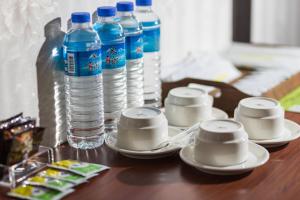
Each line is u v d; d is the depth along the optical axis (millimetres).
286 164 1229
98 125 1374
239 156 1171
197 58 2053
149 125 1233
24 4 1242
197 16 2170
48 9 1311
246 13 2561
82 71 1282
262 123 1307
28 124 1154
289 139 1312
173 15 1984
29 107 1296
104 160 1264
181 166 1227
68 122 1400
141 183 1146
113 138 1336
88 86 1331
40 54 1307
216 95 1652
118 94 1412
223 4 2383
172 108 1411
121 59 1387
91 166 1206
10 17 1213
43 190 1092
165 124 1262
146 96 1699
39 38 1296
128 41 1438
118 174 1188
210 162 1167
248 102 1367
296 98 1741
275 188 1118
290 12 3221
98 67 1309
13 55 1233
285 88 1838
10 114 1245
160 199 1078
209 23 2281
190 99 1394
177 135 1322
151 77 1729
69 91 1361
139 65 1483
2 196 1077
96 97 1351
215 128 1191
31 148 1151
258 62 2156
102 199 1078
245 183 1141
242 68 2084
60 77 1379
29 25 1264
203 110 1402
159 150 1243
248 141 1251
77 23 1278
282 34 3146
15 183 1116
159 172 1197
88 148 1341
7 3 1199
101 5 1517
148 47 1537
